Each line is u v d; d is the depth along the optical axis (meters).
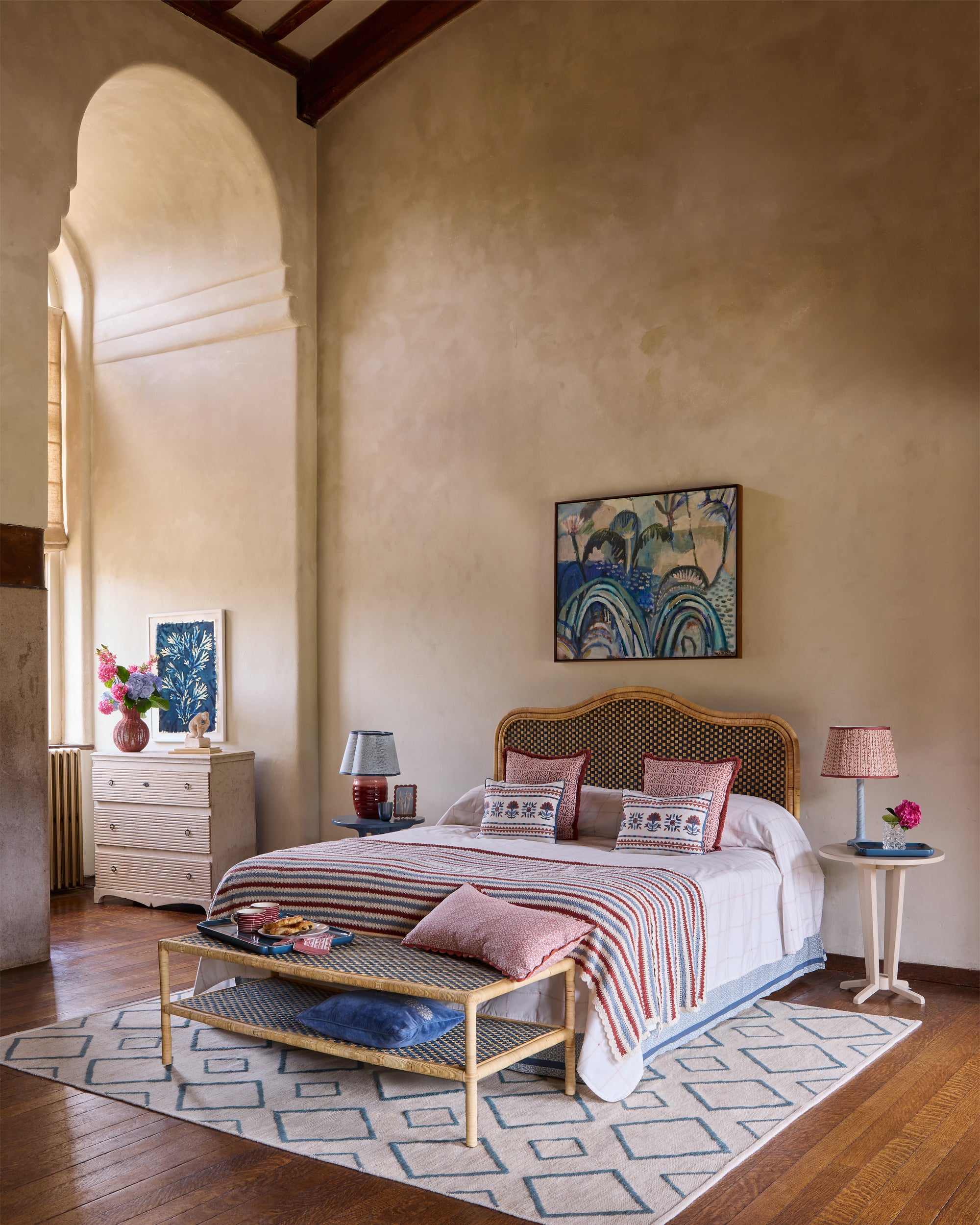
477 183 7.10
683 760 5.68
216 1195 3.11
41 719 5.85
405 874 4.63
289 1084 3.96
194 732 7.52
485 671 6.94
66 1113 3.71
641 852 5.20
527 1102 3.78
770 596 5.93
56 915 7.12
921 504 5.53
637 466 6.41
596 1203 3.04
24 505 5.82
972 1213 2.98
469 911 4.03
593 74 6.67
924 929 5.43
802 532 5.85
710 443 6.16
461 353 7.12
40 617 5.87
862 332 5.73
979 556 5.38
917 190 5.61
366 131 7.62
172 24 6.86
